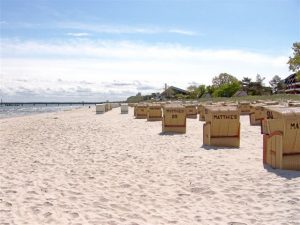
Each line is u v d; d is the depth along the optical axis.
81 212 6.07
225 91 105.94
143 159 10.63
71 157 11.57
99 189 7.52
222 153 10.88
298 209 5.72
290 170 8.17
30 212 6.15
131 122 26.30
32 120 34.41
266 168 8.47
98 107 46.00
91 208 6.28
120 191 7.32
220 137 12.27
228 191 6.90
